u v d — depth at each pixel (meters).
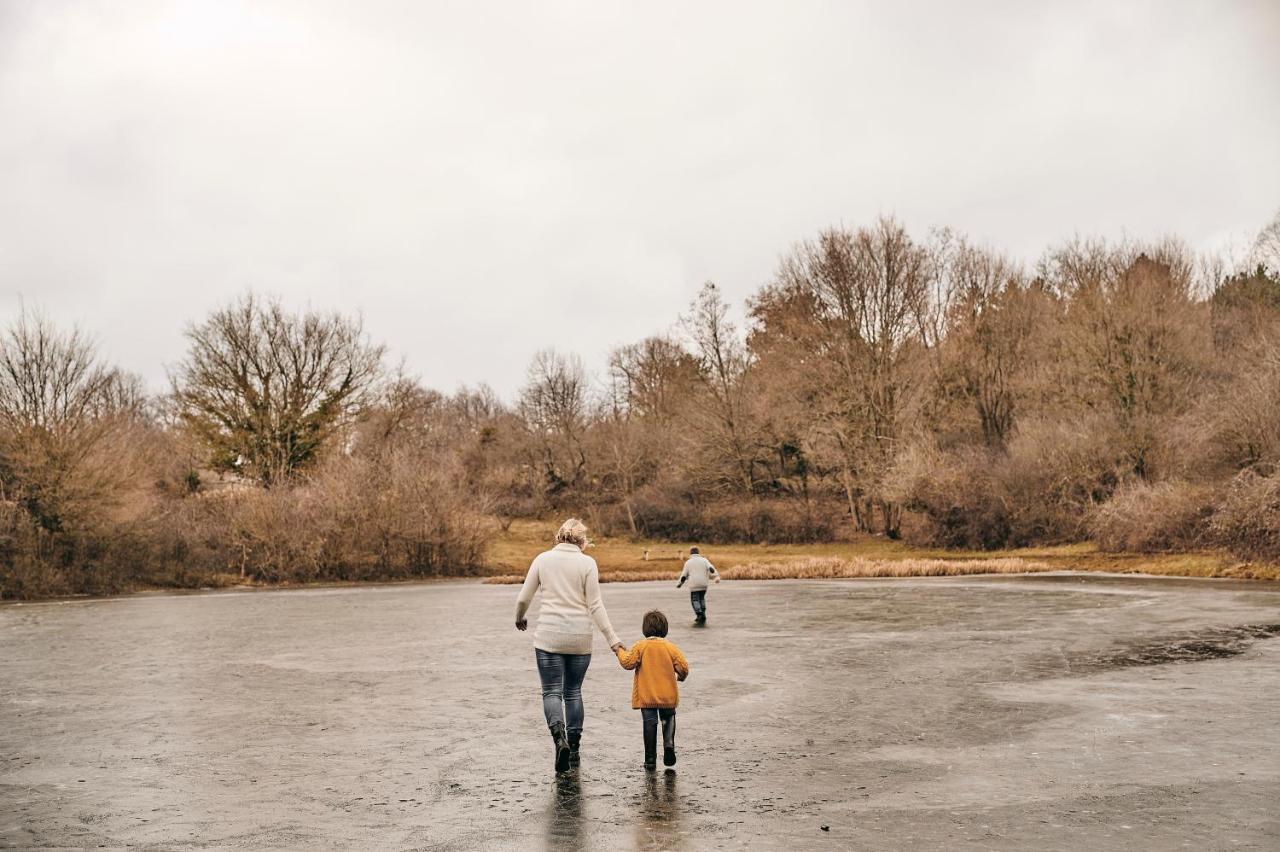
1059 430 46.41
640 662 7.84
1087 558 38.94
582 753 8.51
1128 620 18.92
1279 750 8.16
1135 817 6.29
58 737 9.53
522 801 6.93
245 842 6.05
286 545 42.88
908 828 6.12
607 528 63.34
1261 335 42.56
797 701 10.93
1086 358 47.94
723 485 62.69
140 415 75.38
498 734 9.44
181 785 7.55
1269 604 21.56
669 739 7.83
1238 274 56.59
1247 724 9.20
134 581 38.88
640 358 82.75
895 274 54.88
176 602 31.89
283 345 55.31
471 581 42.84
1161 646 15.00
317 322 56.09
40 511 37.25
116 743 9.21
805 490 60.09
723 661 14.42
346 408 56.44
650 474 68.44
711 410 62.34
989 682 12.02
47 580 35.88
